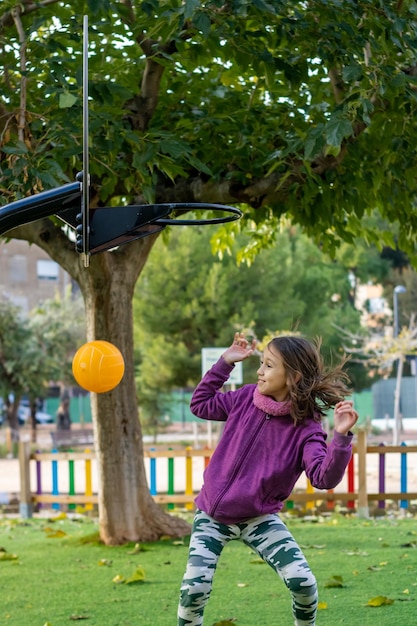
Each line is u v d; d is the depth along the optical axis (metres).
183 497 9.75
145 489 7.84
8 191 4.77
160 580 6.13
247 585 5.82
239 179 6.62
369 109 4.83
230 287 21.55
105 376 4.19
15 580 6.29
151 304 21.64
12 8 5.36
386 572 6.16
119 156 6.34
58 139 5.47
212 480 3.61
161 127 6.57
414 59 5.41
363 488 9.59
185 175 5.71
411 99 5.57
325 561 6.65
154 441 25.56
